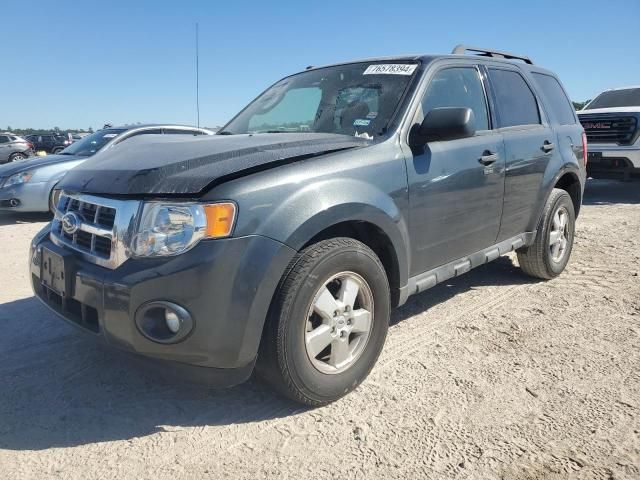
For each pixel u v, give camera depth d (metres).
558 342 3.69
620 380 3.16
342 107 3.69
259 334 2.59
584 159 5.46
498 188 4.07
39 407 2.94
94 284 2.59
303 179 2.75
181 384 3.18
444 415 2.83
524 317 4.17
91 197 2.82
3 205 8.42
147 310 2.47
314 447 2.58
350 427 2.74
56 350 3.62
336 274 2.84
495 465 2.43
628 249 6.16
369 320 3.06
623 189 11.95
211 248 2.45
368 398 3.01
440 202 3.51
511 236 4.48
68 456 2.53
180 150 2.95
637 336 3.76
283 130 3.87
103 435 2.69
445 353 3.55
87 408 2.93
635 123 9.66
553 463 2.43
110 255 2.61
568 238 5.19
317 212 2.71
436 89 3.70
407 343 3.71
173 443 2.62
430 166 3.42
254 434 2.70
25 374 3.29
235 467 2.45
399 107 3.44
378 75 3.78
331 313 2.85
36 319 4.16
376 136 3.31
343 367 2.95
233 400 3.01
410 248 3.36
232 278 2.48
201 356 2.51
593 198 10.59
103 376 3.27
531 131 4.56
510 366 3.36
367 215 2.96
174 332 2.47
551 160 4.75
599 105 10.99
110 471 2.42
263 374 2.78
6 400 3.00
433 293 4.79
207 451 2.56
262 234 2.55
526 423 2.74
